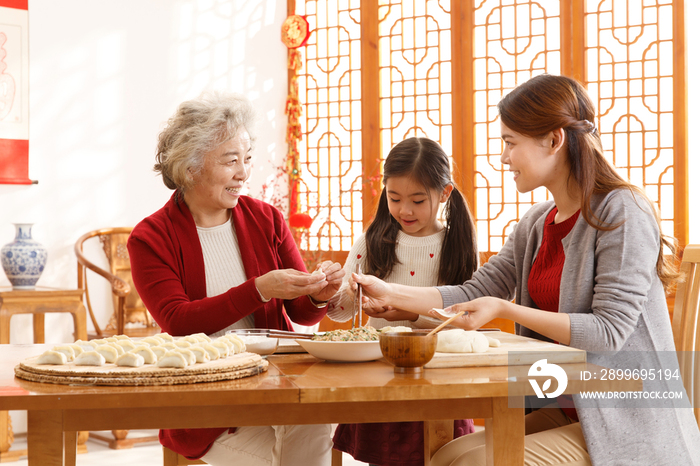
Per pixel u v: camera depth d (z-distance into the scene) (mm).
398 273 2055
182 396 1017
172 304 1602
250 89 4723
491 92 4156
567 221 1628
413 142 1997
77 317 3525
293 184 4824
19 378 1133
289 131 4836
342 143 4703
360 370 1249
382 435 1798
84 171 4055
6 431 3344
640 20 3750
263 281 1521
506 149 1643
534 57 4027
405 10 4434
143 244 1725
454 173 4238
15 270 3484
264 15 4777
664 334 1518
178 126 1757
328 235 4719
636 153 3779
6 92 3793
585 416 1362
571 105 1565
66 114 3994
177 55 4430
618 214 1500
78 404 995
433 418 1129
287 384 1085
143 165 4289
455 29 4238
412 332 1266
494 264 1908
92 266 3623
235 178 1757
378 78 4527
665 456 1377
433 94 4352
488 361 1278
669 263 1604
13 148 3801
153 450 3535
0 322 3324
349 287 1717
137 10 4270
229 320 1531
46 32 3930
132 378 1065
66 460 1278
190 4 4477
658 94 3711
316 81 4793
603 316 1429
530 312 1426
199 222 1840
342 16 4672
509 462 1132
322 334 1443
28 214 3855
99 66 4121
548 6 3977
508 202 4113
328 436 1563
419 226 2008
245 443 1571
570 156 1586
